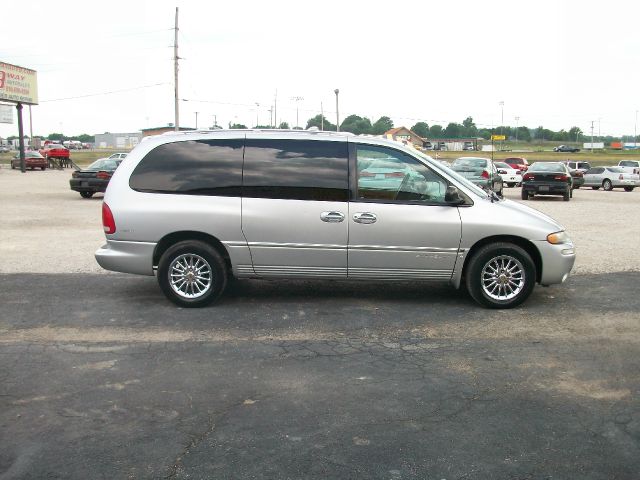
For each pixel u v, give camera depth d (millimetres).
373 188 6770
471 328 6230
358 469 3514
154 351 5520
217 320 6457
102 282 8102
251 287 7852
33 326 6219
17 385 4734
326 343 5766
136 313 6688
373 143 6867
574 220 15984
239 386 4734
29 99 45781
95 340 5812
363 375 4969
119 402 4438
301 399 4496
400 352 5527
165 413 4258
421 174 6844
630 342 5809
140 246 6801
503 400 4488
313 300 7254
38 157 50906
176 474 3459
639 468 3549
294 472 3479
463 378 4914
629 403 4445
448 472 3486
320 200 6719
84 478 3416
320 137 6883
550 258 6840
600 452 3729
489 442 3846
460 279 6922
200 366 5156
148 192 6820
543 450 3750
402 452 3711
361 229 6691
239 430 3998
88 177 21562
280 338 5902
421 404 4414
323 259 6770
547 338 5922
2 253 10219
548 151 109750
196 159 6875
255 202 6734
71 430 3994
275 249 6758
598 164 68125
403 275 6836
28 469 3508
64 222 14617
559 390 4676
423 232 6703
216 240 6844
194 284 6879
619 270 8977
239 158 6840
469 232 6723
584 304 7105
